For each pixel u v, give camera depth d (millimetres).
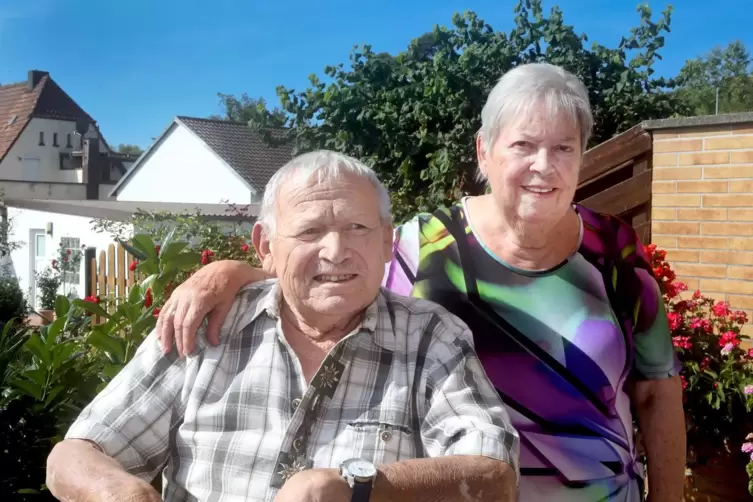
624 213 4684
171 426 1791
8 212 19406
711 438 3727
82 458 1604
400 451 1664
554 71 1953
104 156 32562
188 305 1806
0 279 14531
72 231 16766
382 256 1804
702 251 4418
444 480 1439
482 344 2049
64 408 3268
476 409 1642
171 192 26484
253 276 1966
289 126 7660
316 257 1721
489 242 2125
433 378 1721
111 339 3219
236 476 1679
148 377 1787
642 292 2109
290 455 1665
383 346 1769
